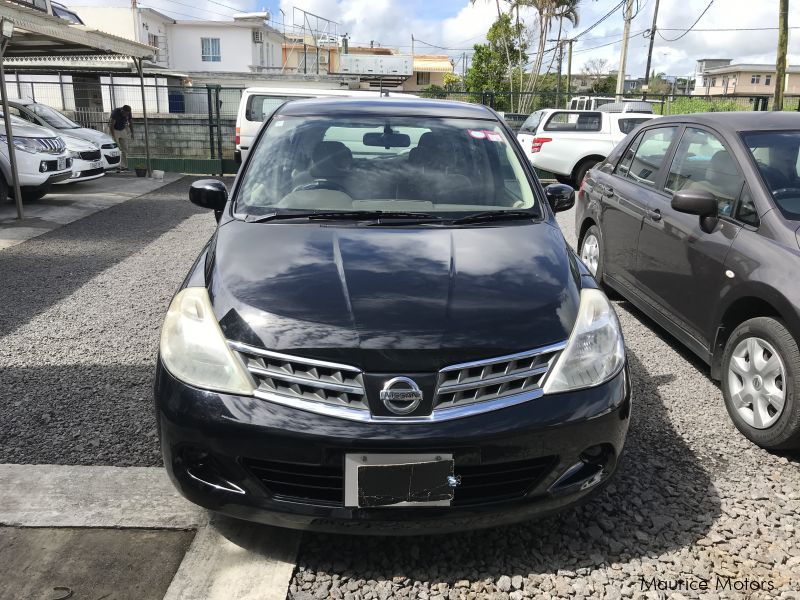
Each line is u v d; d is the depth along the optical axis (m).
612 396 2.36
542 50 40.09
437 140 3.63
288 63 46.34
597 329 2.48
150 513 2.63
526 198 3.39
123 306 5.42
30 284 6.05
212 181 3.65
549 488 2.30
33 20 9.23
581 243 6.12
